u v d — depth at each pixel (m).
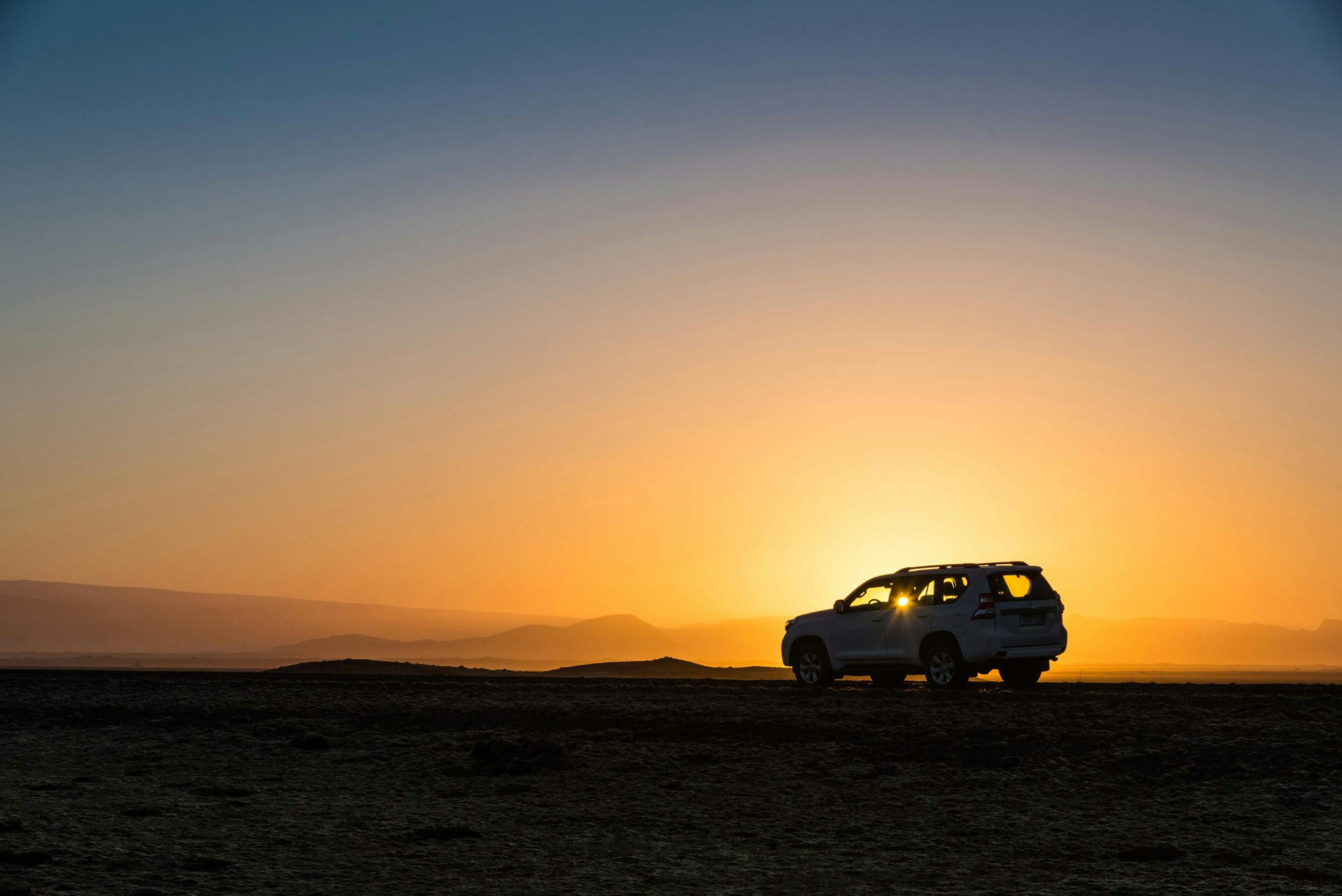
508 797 15.16
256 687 30.52
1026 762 15.90
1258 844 11.37
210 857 11.46
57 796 15.45
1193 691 24.50
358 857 11.62
